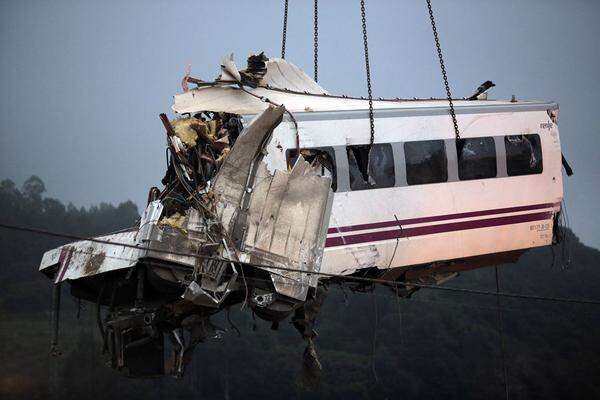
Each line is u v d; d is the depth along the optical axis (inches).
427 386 5017.2
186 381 5004.9
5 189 6796.3
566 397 4940.9
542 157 1552.7
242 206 1171.3
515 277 5787.4
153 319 1186.0
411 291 1535.4
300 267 1197.7
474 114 1492.4
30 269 5580.7
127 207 7253.9
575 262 6072.8
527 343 5270.7
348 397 4847.4
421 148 1421.0
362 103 1461.6
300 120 1312.7
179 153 1193.4
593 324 5378.9
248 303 1209.4
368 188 1365.7
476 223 1476.4
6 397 4365.2
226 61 1364.4
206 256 1114.1
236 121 1270.9
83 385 4603.8
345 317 5462.6
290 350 5251.0
